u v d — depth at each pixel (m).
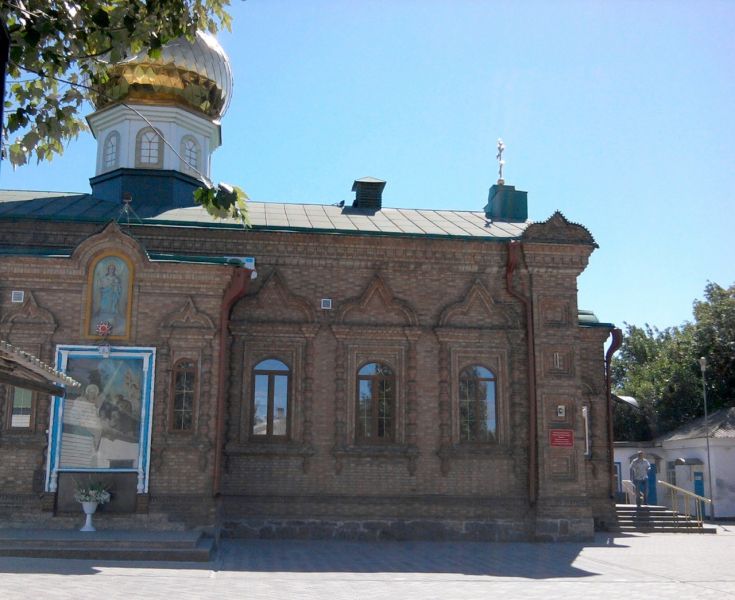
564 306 22.38
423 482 21.42
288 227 21.95
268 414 21.41
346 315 21.97
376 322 22.05
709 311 42.53
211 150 27.16
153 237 21.45
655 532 24.81
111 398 19.03
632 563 17.48
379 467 21.36
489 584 14.36
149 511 18.56
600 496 24.78
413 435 21.52
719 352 41.19
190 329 19.52
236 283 20.23
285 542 20.08
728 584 14.77
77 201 23.78
